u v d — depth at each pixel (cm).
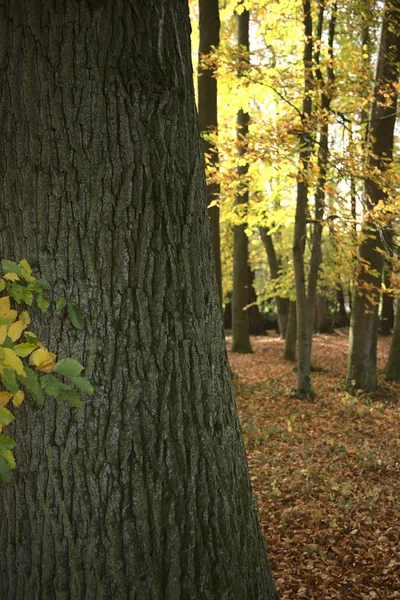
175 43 248
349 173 740
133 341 236
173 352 242
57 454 230
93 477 230
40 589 231
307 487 551
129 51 235
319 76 879
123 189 235
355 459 665
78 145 231
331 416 909
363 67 865
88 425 231
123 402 234
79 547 229
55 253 231
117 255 235
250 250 2456
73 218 231
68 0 228
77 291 232
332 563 415
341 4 993
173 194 246
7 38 229
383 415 916
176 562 235
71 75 229
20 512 233
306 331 1048
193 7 1097
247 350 1702
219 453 252
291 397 1046
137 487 232
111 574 229
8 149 232
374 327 1113
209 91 897
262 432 789
